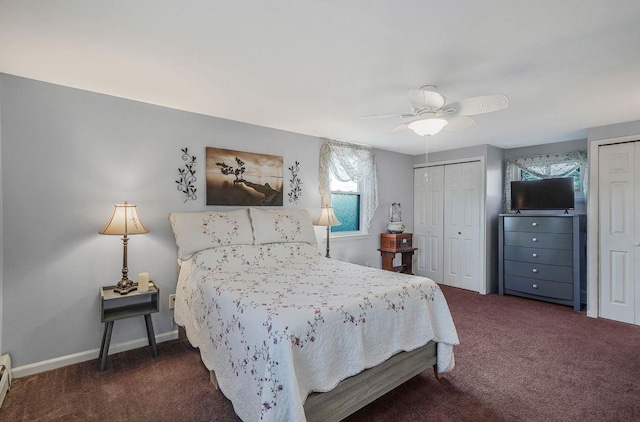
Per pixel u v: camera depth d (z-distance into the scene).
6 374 2.12
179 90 2.53
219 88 2.48
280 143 3.74
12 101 2.28
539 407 1.98
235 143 3.38
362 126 3.59
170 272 2.98
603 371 2.41
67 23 1.61
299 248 3.29
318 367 1.61
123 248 2.65
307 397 1.59
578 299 3.86
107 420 1.85
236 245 2.96
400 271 4.90
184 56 1.97
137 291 2.58
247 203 3.46
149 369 2.44
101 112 2.63
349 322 1.78
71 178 2.51
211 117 3.21
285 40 1.77
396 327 2.04
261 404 1.47
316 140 4.09
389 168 5.07
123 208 2.54
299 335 1.56
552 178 4.26
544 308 3.94
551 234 4.09
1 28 1.65
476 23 1.58
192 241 2.77
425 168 4.83
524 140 4.32
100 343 2.63
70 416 1.88
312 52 1.90
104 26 1.64
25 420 1.85
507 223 4.50
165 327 2.96
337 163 4.30
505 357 2.64
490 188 4.64
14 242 2.30
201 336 2.30
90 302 2.60
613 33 1.67
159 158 2.92
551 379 2.30
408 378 2.13
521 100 2.69
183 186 3.05
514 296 4.46
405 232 5.30
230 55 1.95
